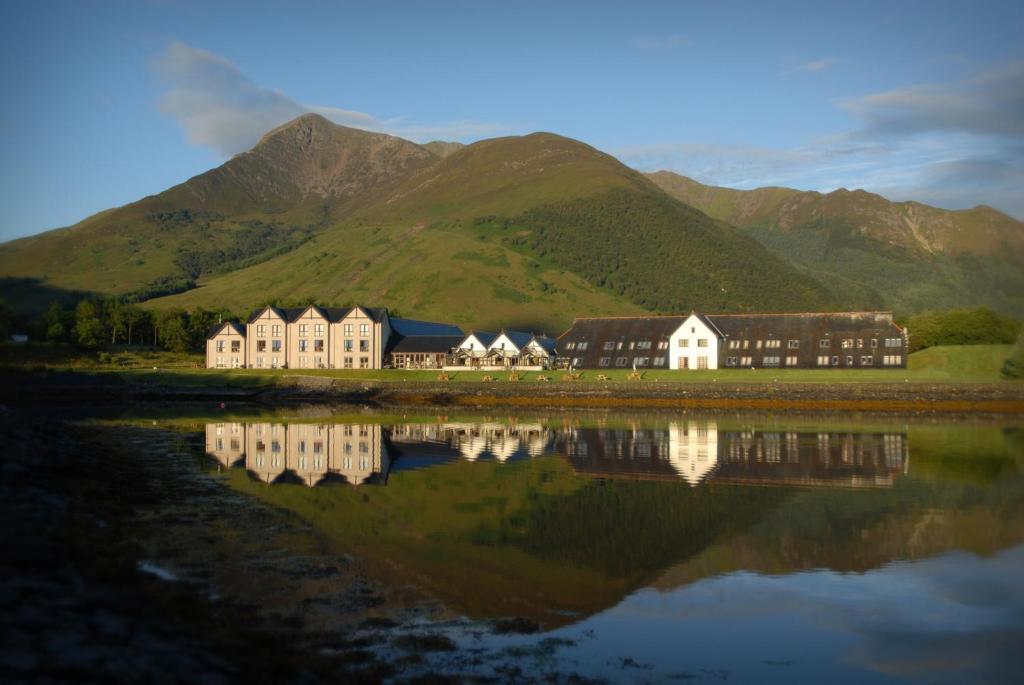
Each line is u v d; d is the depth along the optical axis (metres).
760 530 36.53
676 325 140.62
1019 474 51.56
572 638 23.02
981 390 99.69
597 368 139.75
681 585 28.30
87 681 14.34
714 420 91.38
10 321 159.75
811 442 69.00
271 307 154.75
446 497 43.94
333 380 129.75
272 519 36.59
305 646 21.08
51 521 28.30
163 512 36.25
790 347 132.75
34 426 49.47
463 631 23.25
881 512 40.25
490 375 134.62
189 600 22.92
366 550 31.95
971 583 28.55
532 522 37.97
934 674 20.91
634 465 56.00
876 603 26.39
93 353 158.62
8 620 16.17
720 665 21.27
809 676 20.66
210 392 127.81
